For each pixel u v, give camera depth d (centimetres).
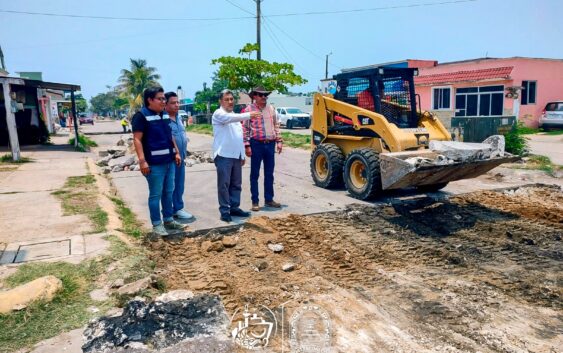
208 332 318
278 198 744
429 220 629
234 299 391
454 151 616
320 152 825
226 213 593
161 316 333
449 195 761
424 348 322
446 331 347
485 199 745
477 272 461
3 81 1159
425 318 367
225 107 573
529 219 637
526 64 1977
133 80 4753
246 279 436
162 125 513
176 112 598
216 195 769
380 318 365
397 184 630
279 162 1199
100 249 466
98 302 360
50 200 693
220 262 479
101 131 3266
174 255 496
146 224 603
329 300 395
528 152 1157
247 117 556
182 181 607
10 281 387
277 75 2128
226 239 534
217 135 576
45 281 368
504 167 1026
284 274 451
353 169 737
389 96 775
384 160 633
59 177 920
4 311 336
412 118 783
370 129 730
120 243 487
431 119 764
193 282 424
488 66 2072
